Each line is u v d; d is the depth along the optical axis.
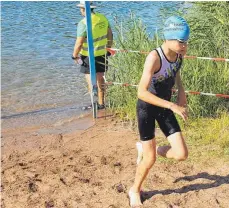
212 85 7.39
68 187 5.34
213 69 7.49
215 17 7.80
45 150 6.52
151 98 4.34
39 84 9.48
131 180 5.43
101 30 7.89
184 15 8.16
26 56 11.66
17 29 15.04
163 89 4.61
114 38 8.52
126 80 7.86
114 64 7.98
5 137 7.05
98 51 7.91
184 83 7.34
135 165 5.84
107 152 6.31
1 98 8.70
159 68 4.45
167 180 5.38
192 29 7.77
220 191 5.10
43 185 5.41
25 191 5.29
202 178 5.39
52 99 8.66
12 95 8.84
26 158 6.25
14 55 11.75
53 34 14.28
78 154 6.31
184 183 5.30
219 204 4.87
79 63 7.98
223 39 7.65
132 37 7.94
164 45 4.42
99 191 5.21
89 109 8.17
